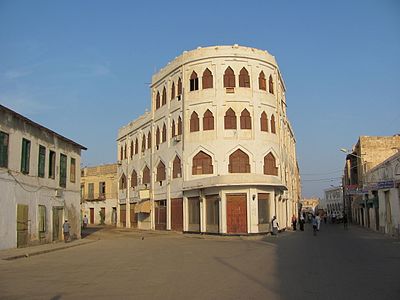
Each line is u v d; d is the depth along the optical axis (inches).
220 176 1440.7
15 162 971.3
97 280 499.5
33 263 704.4
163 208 1798.7
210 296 387.2
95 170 2736.2
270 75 1652.3
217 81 1571.1
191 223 1594.5
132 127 2206.0
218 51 1582.2
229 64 1581.0
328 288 425.7
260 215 1461.6
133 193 2166.6
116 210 2529.5
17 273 574.6
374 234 1419.8
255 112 1567.4
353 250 836.0
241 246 997.8
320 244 1007.6
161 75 1839.3
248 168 1536.7
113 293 411.5
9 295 409.7
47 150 1168.8
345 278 487.5
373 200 1612.9
